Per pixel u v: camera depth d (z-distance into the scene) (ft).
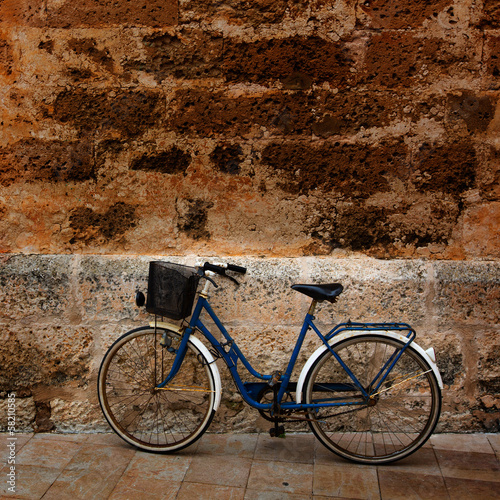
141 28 10.06
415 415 10.46
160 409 10.53
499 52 9.96
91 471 9.21
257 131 10.19
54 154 10.40
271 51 10.01
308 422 9.86
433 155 10.19
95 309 10.34
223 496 8.51
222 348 9.66
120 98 10.24
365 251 10.46
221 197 10.37
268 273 10.17
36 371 10.48
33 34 10.14
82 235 10.50
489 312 10.17
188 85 10.14
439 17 9.89
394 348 10.30
